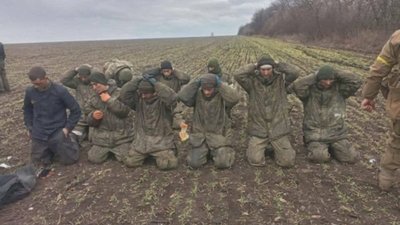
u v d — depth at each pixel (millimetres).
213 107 6414
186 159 6645
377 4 33469
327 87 6430
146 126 6473
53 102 6473
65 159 6625
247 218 4836
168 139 6543
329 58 24031
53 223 4852
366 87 4926
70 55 39344
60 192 5660
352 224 4641
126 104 6500
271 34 87000
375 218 4758
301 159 6652
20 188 5555
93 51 47219
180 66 23047
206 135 6543
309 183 5730
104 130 6832
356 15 37688
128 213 5039
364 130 8453
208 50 40906
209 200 5309
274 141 6488
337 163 6445
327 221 4711
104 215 5012
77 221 4879
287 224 4676
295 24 65125
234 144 7516
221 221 4789
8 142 8078
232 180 5902
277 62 6578
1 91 14406
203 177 6055
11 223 4871
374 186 5582
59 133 6539
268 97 6473
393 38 4617
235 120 9188
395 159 5207
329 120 6523
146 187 5762
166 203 5270
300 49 35188
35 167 6516
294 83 6531
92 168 6512
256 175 6020
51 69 23906
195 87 6453
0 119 10156
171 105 6348
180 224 4762
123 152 6770
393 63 4668
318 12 46594
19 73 21359
